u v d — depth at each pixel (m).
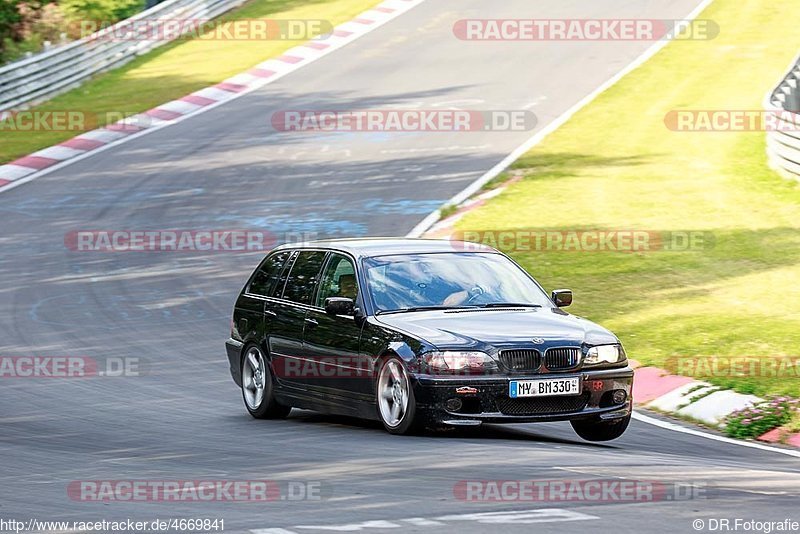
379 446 35.59
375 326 38.44
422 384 36.25
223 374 52.06
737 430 41.12
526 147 107.81
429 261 41.12
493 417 36.00
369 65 145.25
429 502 27.48
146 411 44.59
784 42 152.75
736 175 94.69
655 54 148.12
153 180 99.62
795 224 79.25
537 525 25.09
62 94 134.38
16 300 67.62
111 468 33.12
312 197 93.00
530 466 31.97
